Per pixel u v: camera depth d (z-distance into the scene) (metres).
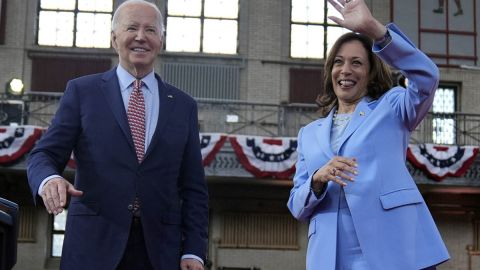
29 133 20.36
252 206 24.92
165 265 4.17
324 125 4.22
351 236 3.93
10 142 20.28
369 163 3.94
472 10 26.22
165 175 4.27
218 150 20.92
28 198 24.05
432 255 3.82
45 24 25.44
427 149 21.62
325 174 3.81
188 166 4.48
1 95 23.03
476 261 24.91
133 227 4.16
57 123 4.28
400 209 3.85
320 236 4.00
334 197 4.00
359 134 4.01
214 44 25.72
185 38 25.70
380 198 3.86
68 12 25.52
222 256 24.67
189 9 25.81
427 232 3.89
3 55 24.89
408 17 25.95
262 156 21.03
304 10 26.19
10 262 3.05
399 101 4.00
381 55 3.82
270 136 22.48
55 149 4.21
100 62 25.22
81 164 4.27
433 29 26.00
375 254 3.79
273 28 25.84
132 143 4.23
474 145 23.77
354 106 4.24
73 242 4.16
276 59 25.66
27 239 23.97
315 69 25.75
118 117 4.27
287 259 24.81
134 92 4.36
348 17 3.82
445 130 23.75
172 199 4.30
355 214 3.86
